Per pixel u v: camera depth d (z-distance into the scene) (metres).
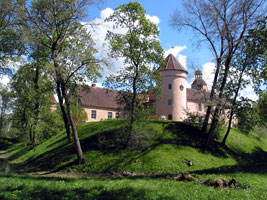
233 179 9.55
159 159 18.58
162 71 39.94
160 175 14.69
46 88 24.50
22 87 28.59
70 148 22.36
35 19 17.89
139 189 9.05
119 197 8.16
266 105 25.16
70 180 11.69
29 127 29.52
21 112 30.73
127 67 19.88
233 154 23.34
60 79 18.52
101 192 8.79
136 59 19.39
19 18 17.94
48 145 28.78
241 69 22.42
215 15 21.41
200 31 24.05
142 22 19.14
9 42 19.20
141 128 21.16
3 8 17.14
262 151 27.58
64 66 18.75
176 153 19.98
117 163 18.23
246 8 20.16
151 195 8.23
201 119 26.58
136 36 19.34
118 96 21.28
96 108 45.75
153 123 25.89
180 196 8.00
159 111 39.34
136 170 17.23
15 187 9.20
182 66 40.56
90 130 26.95
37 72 27.47
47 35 18.34
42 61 21.12
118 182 10.66
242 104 22.81
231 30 20.80
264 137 33.78
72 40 19.98
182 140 23.06
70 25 18.97
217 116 22.58
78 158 18.70
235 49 21.73
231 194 8.17
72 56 18.42
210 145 23.50
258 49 19.11
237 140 27.45
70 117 18.95
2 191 8.48
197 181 10.43
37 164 21.48
